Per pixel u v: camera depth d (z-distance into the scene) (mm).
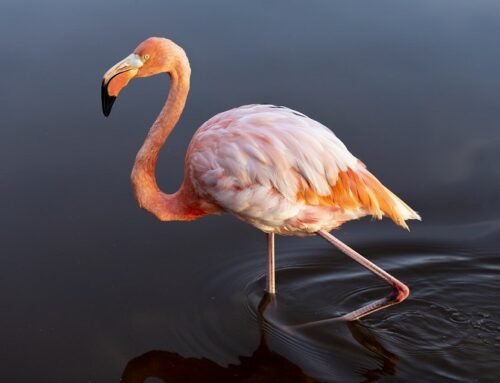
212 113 11234
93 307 8242
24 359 7484
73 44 12828
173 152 10633
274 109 8227
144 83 12031
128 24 13398
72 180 10156
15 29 13289
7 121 11133
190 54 12594
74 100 11625
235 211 8117
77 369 7379
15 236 9211
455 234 9945
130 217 9688
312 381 7332
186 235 9609
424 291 8984
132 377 7297
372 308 8219
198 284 8781
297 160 7742
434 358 7707
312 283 9109
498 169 10711
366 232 10148
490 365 7586
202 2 14250
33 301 8273
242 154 7832
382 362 7633
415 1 14242
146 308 8305
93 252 9070
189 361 7559
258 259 9391
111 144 10789
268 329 8164
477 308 8648
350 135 11055
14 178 10117
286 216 7934
